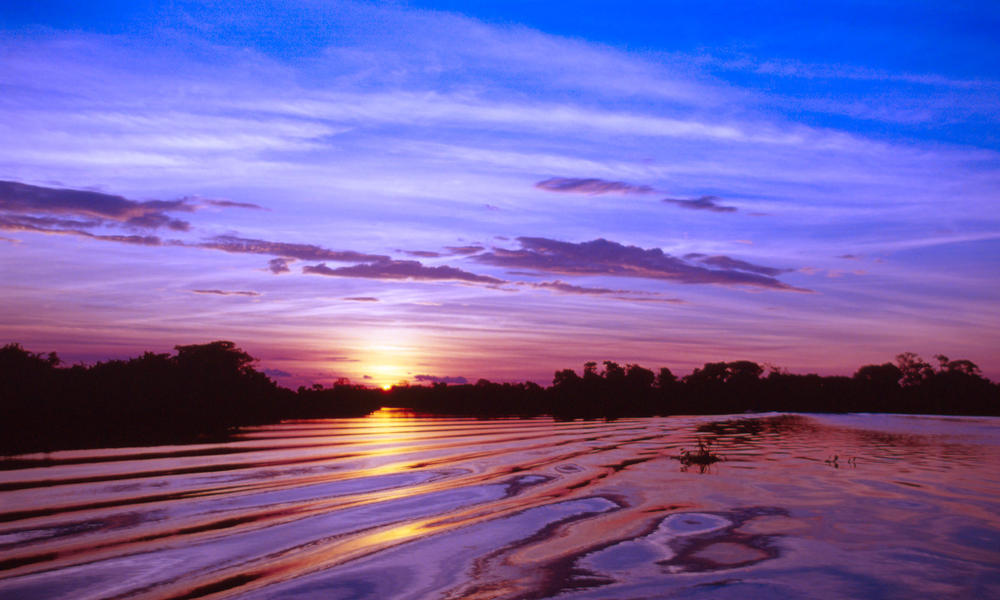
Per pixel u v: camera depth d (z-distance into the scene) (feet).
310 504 52.60
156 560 36.52
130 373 169.07
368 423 175.83
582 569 34.86
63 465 76.18
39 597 30.81
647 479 64.75
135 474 68.95
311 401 239.91
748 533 42.27
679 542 40.22
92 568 35.14
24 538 41.55
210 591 31.48
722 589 31.68
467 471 71.97
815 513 48.03
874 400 328.70
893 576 33.55
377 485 61.98
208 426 152.97
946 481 62.85
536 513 48.57
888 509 49.34
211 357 188.34
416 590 31.60
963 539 40.63
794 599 30.32
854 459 82.94
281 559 36.81
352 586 32.14
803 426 168.66
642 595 30.91
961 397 323.57
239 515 48.39
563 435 128.16
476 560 36.52
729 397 322.96
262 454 89.30
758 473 68.69
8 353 147.84
